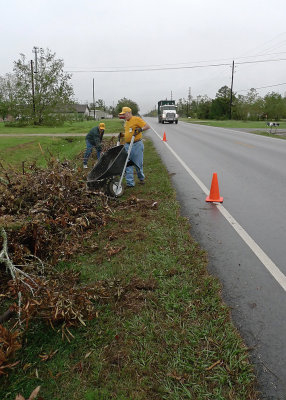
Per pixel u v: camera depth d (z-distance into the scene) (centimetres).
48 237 402
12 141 2058
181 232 458
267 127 3594
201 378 225
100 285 317
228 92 8575
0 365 230
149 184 759
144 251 402
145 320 279
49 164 615
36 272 333
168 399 211
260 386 219
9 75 6431
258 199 649
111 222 507
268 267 371
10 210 438
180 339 257
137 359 241
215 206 601
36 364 242
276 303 305
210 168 1003
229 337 256
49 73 4284
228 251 411
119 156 614
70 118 4725
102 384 224
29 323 278
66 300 269
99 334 265
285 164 1070
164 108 4606
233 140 1950
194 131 2811
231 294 320
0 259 303
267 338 261
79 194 541
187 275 345
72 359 245
